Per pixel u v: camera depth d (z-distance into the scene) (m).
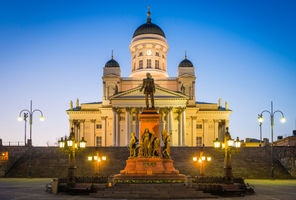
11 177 67.88
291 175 68.31
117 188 32.97
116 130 103.31
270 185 50.06
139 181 34.09
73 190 35.12
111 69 116.19
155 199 30.72
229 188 34.62
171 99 101.44
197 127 115.88
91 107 118.75
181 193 31.89
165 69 127.50
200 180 37.41
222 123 118.31
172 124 102.81
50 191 37.62
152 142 36.53
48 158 73.88
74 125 118.44
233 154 75.56
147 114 37.03
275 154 74.50
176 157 74.31
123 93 101.88
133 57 127.81
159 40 124.62
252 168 70.75
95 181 37.25
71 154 36.44
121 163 71.19
